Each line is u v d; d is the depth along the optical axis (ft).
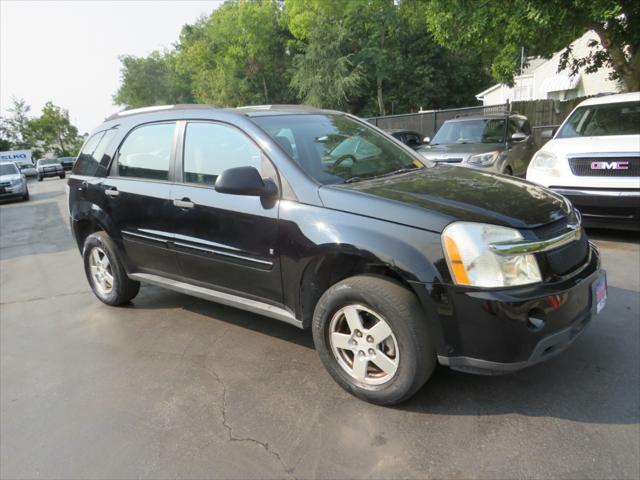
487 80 130.31
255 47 136.98
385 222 8.57
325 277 9.77
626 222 17.67
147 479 7.69
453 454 7.71
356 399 9.43
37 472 8.06
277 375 10.58
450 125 33.01
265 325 13.30
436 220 8.21
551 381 9.55
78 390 10.64
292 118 11.84
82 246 15.96
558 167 18.88
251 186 9.61
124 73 204.23
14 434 9.18
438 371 10.19
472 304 7.82
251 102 148.05
